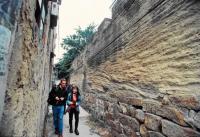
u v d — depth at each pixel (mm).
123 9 4457
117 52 4812
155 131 2756
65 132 5266
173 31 2506
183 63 2266
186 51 2229
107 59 5801
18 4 852
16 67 953
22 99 1128
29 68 1365
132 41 3871
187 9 2270
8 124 876
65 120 6980
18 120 1019
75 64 15234
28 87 1383
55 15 4660
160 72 2748
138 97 3424
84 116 7734
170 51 2537
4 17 719
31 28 1312
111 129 4918
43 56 3084
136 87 3543
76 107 5129
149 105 2990
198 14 2086
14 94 932
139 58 3494
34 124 2008
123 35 4414
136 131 3398
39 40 2064
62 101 4648
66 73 22781
